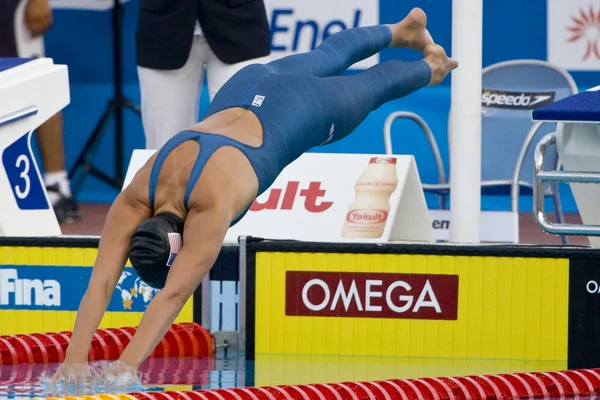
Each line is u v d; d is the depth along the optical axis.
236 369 16.92
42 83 21.09
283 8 34.47
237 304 19.16
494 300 18.38
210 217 14.27
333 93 17.11
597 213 18.94
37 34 32.75
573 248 18.34
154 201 14.77
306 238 20.19
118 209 14.92
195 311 19.19
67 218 31.73
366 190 20.38
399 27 19.41
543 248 18.28
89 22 36.41
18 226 20.67
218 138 15.13
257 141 15.57
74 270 19.41
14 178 20.69
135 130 36.50
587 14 34.62
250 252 18.92
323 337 18.77
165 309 14.10
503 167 28.09
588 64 34.78
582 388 15.50
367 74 18.22
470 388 14.98
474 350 18.44
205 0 25.42
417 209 21.05
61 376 14.31
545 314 18.30
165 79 26.33
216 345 18.97
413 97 34.66
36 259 19.50
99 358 17.88
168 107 26.53
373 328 18.66
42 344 17.58
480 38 20.30
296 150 16.39
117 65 35.00
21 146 20.86
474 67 20.25
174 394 13.53
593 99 17.28
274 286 18.89
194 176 14.53
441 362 18.02
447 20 34.69
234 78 16.91
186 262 14.15
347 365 17.53
